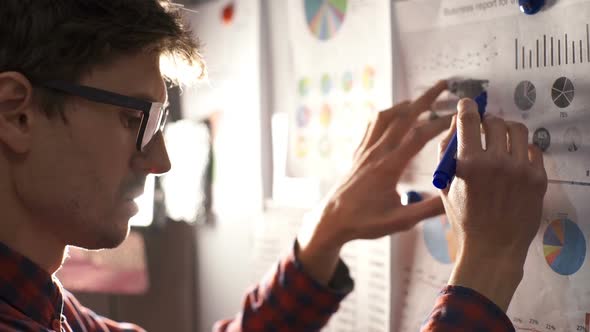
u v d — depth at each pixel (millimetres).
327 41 907
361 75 853
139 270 1184
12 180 611
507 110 675
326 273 819
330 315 837
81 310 819
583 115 605
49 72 587
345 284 840
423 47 762
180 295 1191
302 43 949
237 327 891
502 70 678
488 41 690
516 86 665
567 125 621
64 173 607
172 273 1205
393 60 792
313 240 801
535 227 582
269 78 1019
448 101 737
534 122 651
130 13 608
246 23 1037
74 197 614
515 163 566
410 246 797
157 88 647
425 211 721
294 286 823
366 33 842
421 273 778
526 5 644
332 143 905
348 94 876
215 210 1126
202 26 1151
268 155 1023
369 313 871
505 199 564
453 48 727
